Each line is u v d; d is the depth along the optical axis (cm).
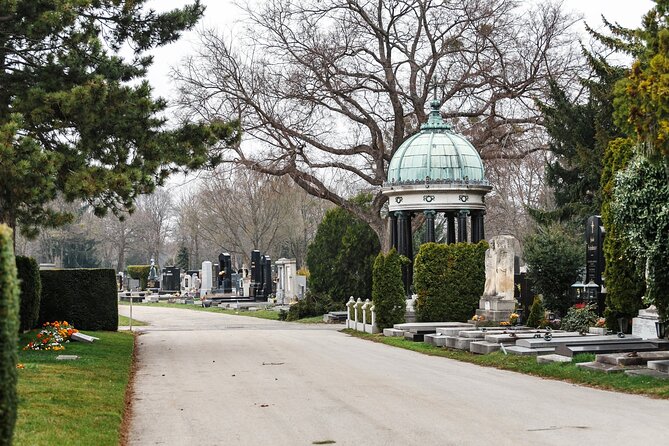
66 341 2548
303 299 5241
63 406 1395
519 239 6731
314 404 1530
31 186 2130
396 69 5266
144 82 2572
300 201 9275
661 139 1576
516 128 5081
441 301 3438
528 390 1694
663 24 1761
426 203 4100
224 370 2116
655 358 1889
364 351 2662
